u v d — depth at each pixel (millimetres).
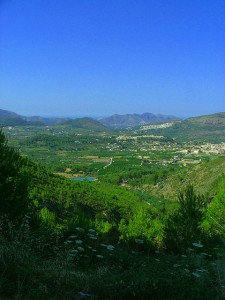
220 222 12609
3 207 9992
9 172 10266
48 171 73562
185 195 13086
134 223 14469
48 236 7336
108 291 5004
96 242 8391
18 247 5375
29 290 4410
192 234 12312
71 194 59125
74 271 5641
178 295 5148
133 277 5543
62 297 4562
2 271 4691
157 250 11398
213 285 5250
